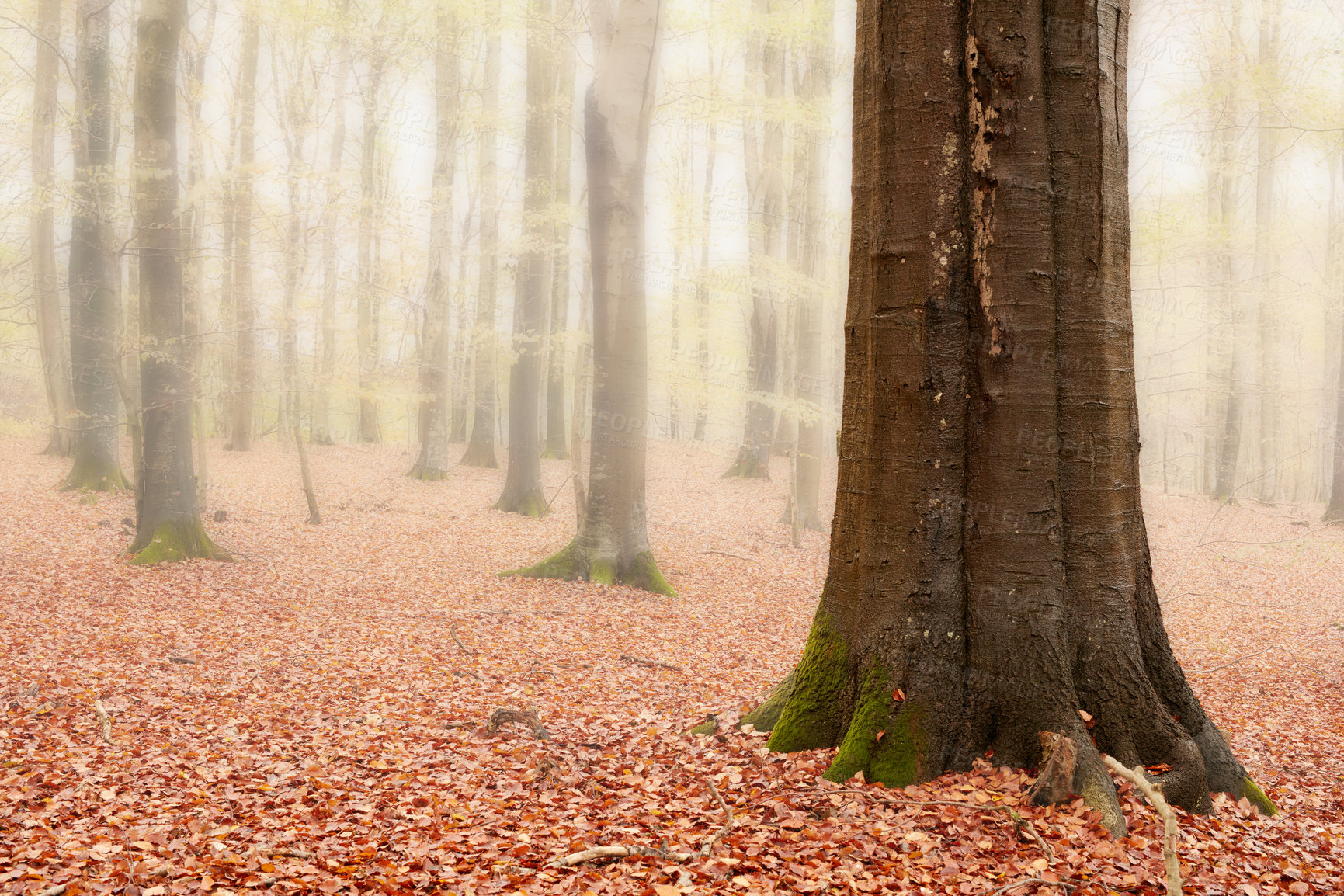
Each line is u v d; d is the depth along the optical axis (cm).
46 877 357
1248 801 442
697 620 1128
